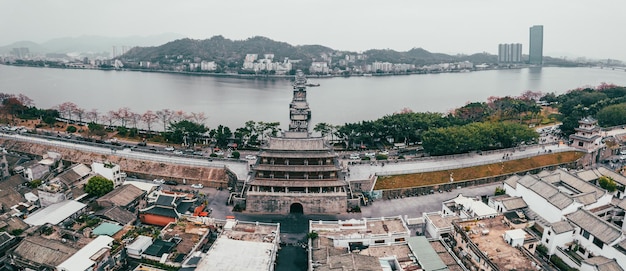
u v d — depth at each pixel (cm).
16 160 14650
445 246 9412
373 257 8650
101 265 8656
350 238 9825
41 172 13938
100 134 18938
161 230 10288
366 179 13488
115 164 13550
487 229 9888
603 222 9131
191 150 18012
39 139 16938
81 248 8950
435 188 13800
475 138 15900
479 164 14788
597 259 8538
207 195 13400
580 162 15912
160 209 11406
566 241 9425
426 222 10769
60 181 12225
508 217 10612
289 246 10388
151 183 13188
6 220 9950
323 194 12212
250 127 19638
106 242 9200
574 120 19162
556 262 9106
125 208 11362
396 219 10956
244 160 14962
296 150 12281
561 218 10200
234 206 12494
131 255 9212
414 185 13625
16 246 9200
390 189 13375
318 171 12238
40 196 11456
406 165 14900
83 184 12769
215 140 19625
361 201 12975
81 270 8231
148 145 18750
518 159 15412
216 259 8781
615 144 17638
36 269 8506
